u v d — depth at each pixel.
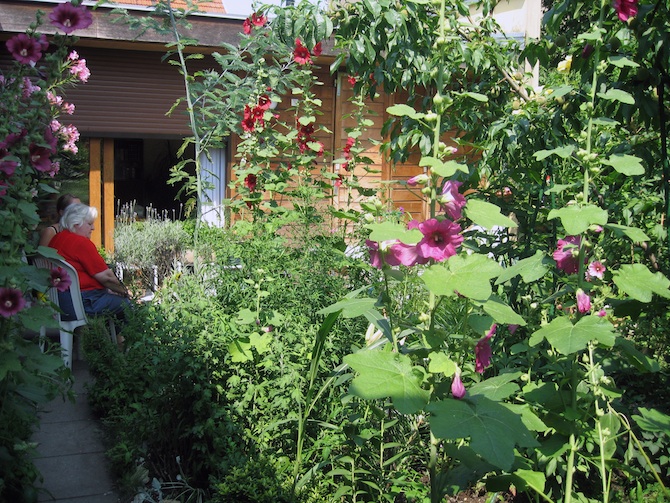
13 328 3.05
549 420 2.50
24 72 3.70
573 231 2.13
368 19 4.17
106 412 4.50
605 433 2.54
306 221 5.73
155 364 3.68
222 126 6.64
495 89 4.25
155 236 8.27
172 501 3.41
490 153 3.69
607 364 2.92
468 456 2.22
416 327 2.27
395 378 1.99
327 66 9.48
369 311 2.30
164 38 8.14
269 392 3.55
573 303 2.49
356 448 3.19
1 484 2.91
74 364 5.73
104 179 9.07
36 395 3.22
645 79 3.23
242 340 3.59
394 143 4.41
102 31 7.89
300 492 3.13
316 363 2.97
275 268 5.01
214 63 9.08
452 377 2.21
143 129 8.98
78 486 3.61
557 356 2.93
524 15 7.30
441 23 2.39
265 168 6.66
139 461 3.71
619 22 3.27
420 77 4.15
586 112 2.51
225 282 4.97
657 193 3.83
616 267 3.83
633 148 3.54
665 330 3.76
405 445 3.38
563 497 3.02
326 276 4.87
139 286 7.79
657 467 3.34
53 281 4.09
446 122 4.20
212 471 3.52
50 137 3.48
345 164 6.80
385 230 1.98
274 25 4.80
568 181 3.90
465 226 3.81
